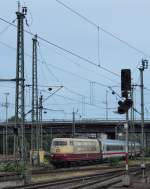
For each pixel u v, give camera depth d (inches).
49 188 1228.5
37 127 2341.3
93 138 3004.4
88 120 5128.0
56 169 2231.8
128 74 1232.8
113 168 2417.6
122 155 3535.9
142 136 1729.8
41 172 1898.4
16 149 1873.8
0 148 6136.8
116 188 1170.6
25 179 1460.4
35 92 2289.6
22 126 1507.1
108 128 5088.6
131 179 1403.8
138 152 4279.0
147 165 2573.8
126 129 1253.1
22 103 1514.5
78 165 2733.8
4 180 1423.5
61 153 2598.4
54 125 5152.6
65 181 1450.5
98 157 2997.0
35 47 2194.9
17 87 1664.6
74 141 2669.8
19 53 1674.5
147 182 1368.1
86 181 1505.9
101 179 1562.5
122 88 1235.9
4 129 5000.0
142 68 1722.4
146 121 4862.2
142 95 1734.7
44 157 2559.1
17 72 1668.3
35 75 2240.4
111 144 3275.1
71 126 5162.4
